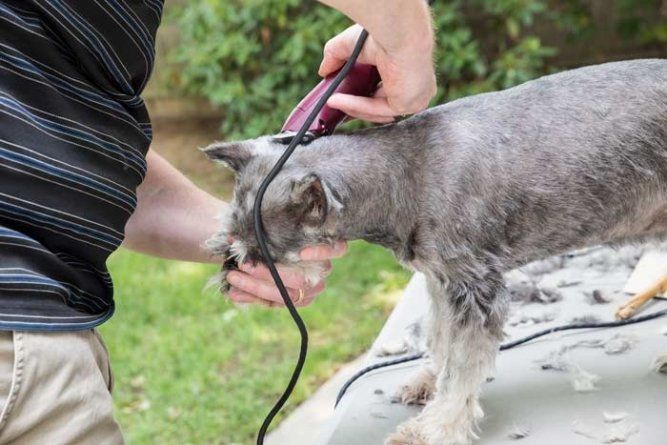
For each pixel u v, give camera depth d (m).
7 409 1.63
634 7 7.00
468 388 2.13
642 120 2.13
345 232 2.19
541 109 2.15
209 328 5.38
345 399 2.47
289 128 2.22
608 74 2.18
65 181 1.76
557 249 2.21
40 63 1.76
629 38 7.14
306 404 4.44
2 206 1.69
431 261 2.16
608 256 2.98
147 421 4.57
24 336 1.65
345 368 4.77
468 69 6.78
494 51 7.17
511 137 2.12
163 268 6.25
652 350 2.39
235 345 5.18
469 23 7.21
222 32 7.50
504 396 2.26
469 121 2.16
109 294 1.95
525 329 2.60
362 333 5.11
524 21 6.77
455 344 2.14
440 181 2.12
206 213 2.42
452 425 2.12
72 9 1.76
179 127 8.62
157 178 2.37
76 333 1.75
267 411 4.52
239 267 2.19
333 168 2.14
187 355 5.09
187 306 5.67
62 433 1.70
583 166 2.12
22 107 1.72
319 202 2.07
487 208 2.11
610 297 2.73
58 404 1.69
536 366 2.39
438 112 2.22
